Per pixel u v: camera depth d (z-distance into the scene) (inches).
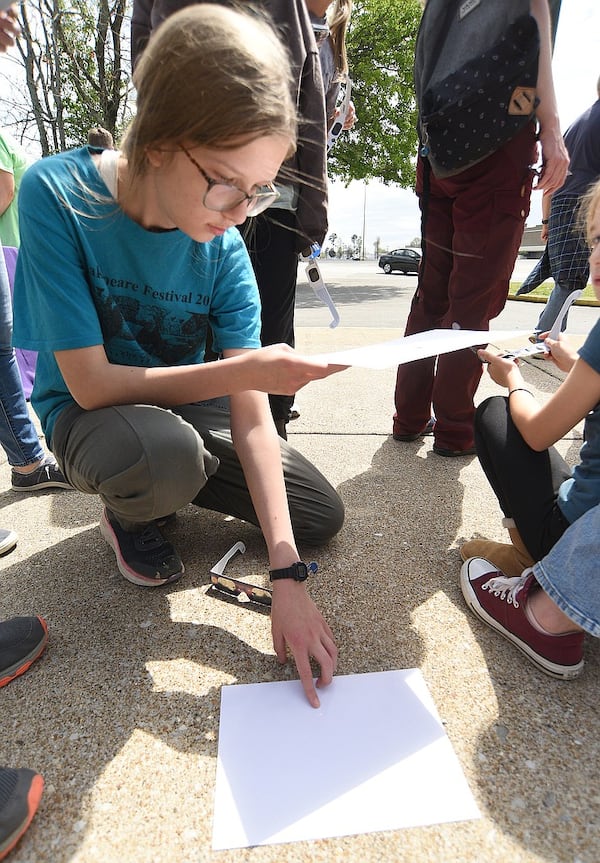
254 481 45.6
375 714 37.0
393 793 31.9
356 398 111.9
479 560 50.4
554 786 32.4
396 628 45.6
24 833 29.7
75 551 57.5
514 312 296.2
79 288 40.6
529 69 62.8
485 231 72.9
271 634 43.0
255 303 51.4
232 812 30.8
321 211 66.9
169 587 50.9
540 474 47.9
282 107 32.4
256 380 39.7
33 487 72.4
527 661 42.2
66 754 34.3
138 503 45.1
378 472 77.2
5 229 90.6
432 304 86.4
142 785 32.4
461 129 66.2
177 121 31.1
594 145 109.4
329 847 29.2
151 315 47.0
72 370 41.0
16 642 40.8
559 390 43.9
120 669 41.1
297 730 35.9
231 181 33.2
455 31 67.1
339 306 346.9
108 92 299.1
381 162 507.8
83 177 40.9
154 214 40.6
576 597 37.9
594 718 37.2
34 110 285.9
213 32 31.4
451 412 80.3
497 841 29.5
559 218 117.6
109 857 28.6
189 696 38.7
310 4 70.1
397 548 57.8
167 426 43.6
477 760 34.0
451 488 72.0
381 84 472.4
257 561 55.2
